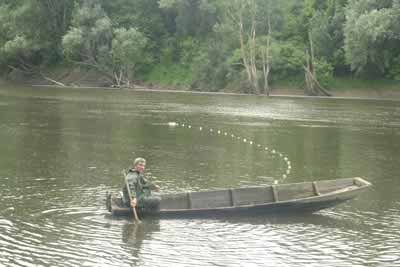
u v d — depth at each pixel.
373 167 24.47
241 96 74.00
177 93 79.06
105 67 90.50
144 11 98.75
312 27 80.44
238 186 20.33
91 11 91.88
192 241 14.16
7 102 55.34
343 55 76.31
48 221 15.48
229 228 15.23
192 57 90.81
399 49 72.38
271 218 16.23
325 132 36.50
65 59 95.75
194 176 21.86
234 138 33.19
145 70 92.69
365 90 74.12
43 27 97.88
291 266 12.73
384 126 40.34
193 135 34.16
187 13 92.56
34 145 28.33
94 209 16.75
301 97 73.06
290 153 27.98
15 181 20.17
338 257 13.30
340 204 18.02
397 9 65.62
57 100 59.88
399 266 12.82
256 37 84.00
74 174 21.66
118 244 13.82
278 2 86.00
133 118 43.09
